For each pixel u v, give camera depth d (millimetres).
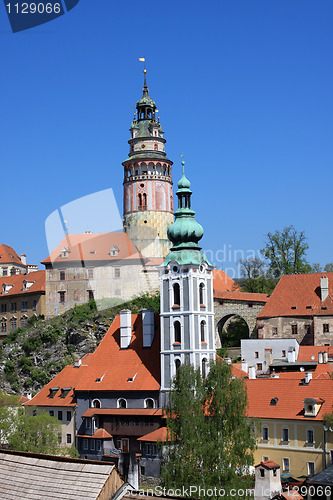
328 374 110125
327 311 149125
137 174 178375
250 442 86875
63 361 165750
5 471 52156
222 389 89750
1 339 186125
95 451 118562
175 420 90438
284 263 174500
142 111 185875
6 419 109438
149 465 110938
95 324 167000
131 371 120312
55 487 49188
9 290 188125
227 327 173250
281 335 152500
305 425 97625
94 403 121062
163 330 117375
